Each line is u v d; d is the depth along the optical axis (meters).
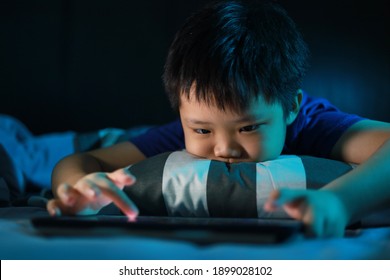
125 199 0.79
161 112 2.18
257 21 1.04
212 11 1.05
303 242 0.66
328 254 0.60
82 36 2.20
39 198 1.19
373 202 0.78
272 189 0.88
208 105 0.94
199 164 0.94
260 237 0.61
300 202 0.69
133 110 2.19
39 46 2.20
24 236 0.70
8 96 2.20
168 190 0.92
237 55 0.96
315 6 2.08
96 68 2.19
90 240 0.66
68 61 2.20
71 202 0.79
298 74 1.07
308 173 0.90
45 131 2.20
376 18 2.05
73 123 2.20
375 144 1.02
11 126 1.92
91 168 1.12
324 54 2.07
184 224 0.64
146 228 0.65
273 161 0.94
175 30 2.17
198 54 0.97
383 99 2.05
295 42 1.08
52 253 0.62
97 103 2.19
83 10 2.20
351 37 2.06
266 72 0.97
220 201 0.89
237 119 0.94
